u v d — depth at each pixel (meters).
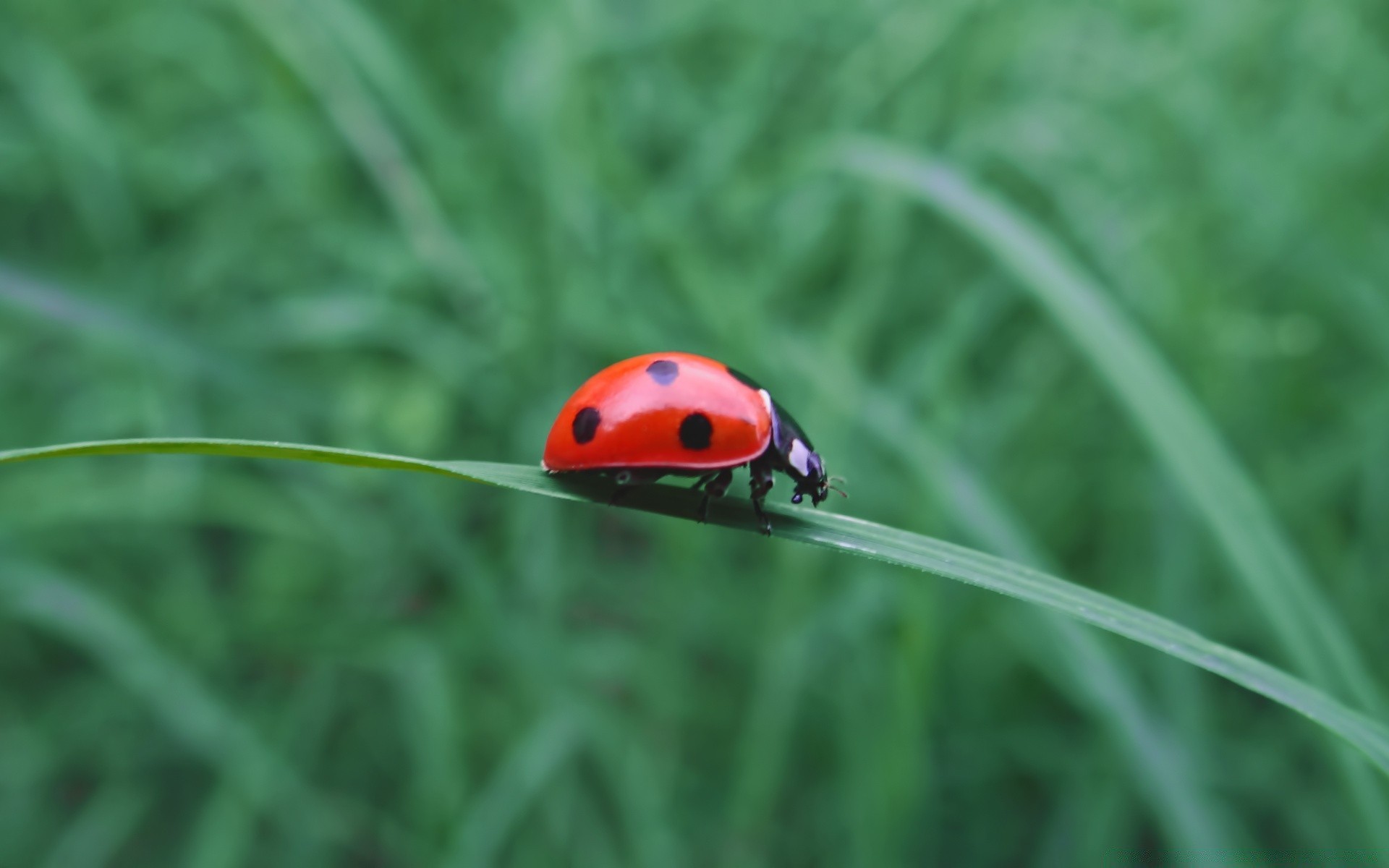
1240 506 0.06
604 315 0.08
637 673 0.07
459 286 0.07
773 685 0.07
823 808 0.07
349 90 0.08
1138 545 0.08
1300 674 0.06
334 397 0.08
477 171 0.08
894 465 0.08
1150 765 0.06
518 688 0.07
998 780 0.07
